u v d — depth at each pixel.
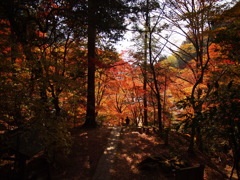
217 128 3.25
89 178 7.11
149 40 11.55
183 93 11.46
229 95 3.22
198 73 10.46
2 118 5.16
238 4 6.36
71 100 7.63
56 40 9.80
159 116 12.43
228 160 9.70
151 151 9.80
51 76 6.25
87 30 11.06
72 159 8.67
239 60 4.98
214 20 7.59
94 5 9.22
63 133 6.49
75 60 11.69
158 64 12.66
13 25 8.20
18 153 5.57
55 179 6.93
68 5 9.06
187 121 3.44
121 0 9.75
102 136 12.09
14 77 5.21
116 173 7.48
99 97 19.06
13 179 5.85
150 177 7.18
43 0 8.66
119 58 14.62
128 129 15.16
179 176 6.17
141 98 16.09
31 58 5.91
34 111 5.72
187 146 11.25
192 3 9.02
